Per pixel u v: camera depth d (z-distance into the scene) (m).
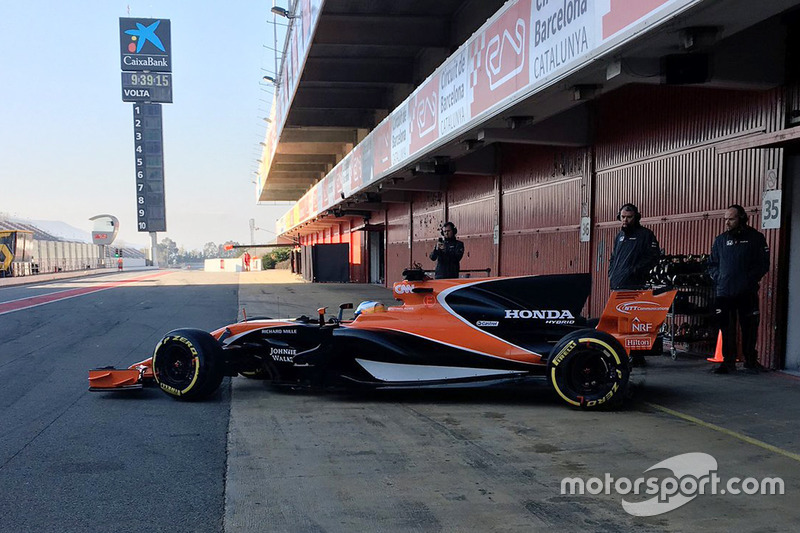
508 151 13.30
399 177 14.77
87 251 68.38
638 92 8.89
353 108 20.23
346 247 31.45
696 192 7.73
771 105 6.57
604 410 5.32
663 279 7.53
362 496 3.53
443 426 4.97
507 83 7.51
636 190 8.95
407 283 6.07
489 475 3.84
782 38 6.34
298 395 6.18
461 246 9.52
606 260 9.67
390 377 5.86
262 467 4.02
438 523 3.17
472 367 5.77
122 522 3.21
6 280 32.38
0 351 8.89
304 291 23.16
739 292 6.45
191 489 3.65
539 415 5.27
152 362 6.05
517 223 12.92
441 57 14.91
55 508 3.39
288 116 21.89
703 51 5.65
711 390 5.95
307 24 14.18
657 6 4.74
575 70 5.93
